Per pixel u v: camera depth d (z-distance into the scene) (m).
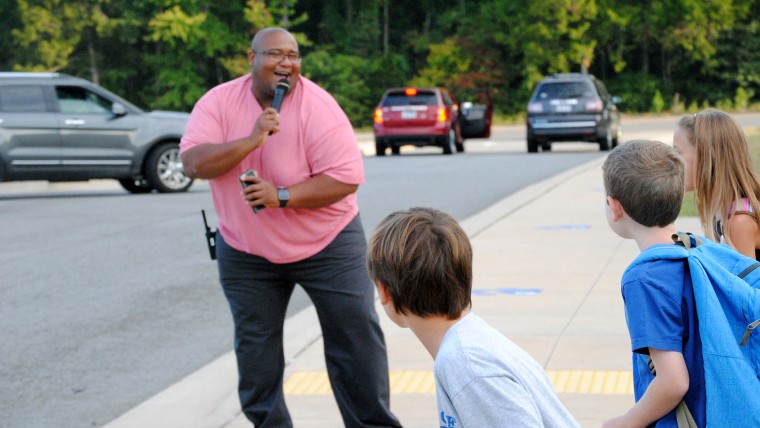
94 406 6.34
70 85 19.08
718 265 2.91
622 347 6.97
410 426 5.56
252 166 4.84
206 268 10.91
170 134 19.45
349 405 5.02
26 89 18.81
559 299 8.52
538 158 27.25
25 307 9.20
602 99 29.47
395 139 31.02
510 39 61.75
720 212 4.00
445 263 2.54
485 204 15.97
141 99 63.06
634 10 61.66
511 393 2.40
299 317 8.39
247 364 5.00
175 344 7.82
